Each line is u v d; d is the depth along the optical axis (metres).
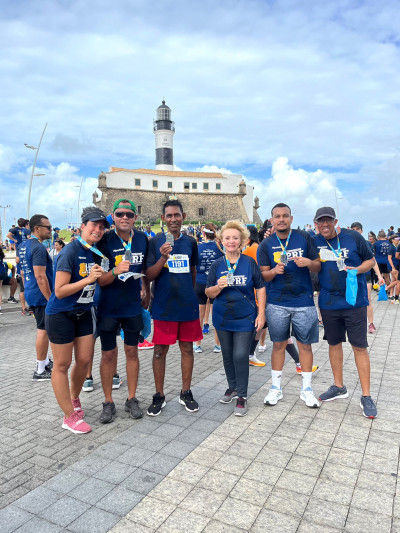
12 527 2.29
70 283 3.40
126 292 3.80
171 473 2.83
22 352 6.80
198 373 5.27
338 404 4.03
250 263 3.97
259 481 2.71
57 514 2.41
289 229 3.94
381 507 2.41
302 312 3.87
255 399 4.24
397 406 3.95
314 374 5.03
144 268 4.04
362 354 3.81
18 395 4.61
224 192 74.81
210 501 2.50
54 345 3.47
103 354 3.82
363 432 3.40
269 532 2.22
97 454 3.13
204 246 6.77
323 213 3.80
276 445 3.21
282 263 3.70
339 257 3.79
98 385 4.91
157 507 2.46
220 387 4.70
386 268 12.39
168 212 3.84
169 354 6.40
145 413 3.95
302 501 2.49
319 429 3.48
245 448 3.17
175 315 3.84
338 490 2.59
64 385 3.53
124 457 3.07
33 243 4.91
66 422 3.60
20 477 2.83
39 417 3.94
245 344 3.86
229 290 3.92
